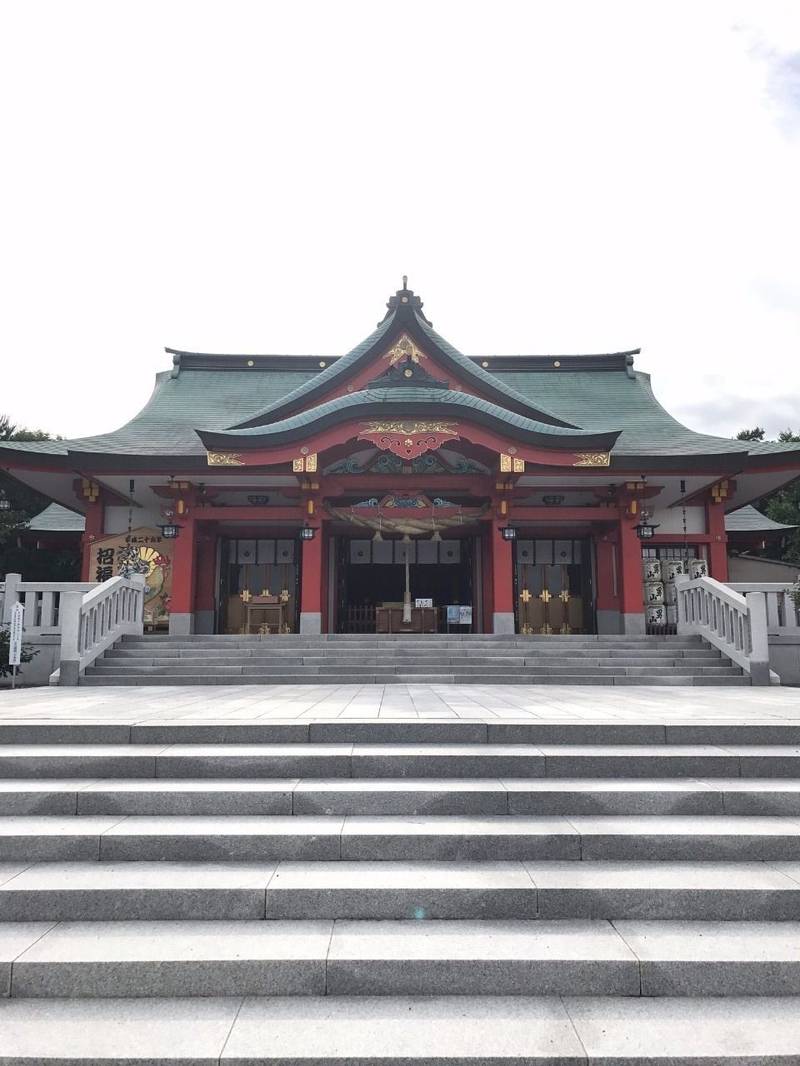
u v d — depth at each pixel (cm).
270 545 2089
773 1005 343
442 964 352
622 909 399
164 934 379
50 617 1434
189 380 2394
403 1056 305
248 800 492
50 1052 308
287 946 364
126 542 1884
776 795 494
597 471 1725
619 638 1409
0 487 3319
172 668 1226
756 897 399
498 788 500
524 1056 305
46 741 589
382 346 1877
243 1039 316
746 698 904
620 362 2481
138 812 494
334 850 446
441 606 2198
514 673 1240
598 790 496
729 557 2456
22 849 447
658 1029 323
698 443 1922
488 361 2466
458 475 1786
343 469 1856
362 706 770
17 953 359
